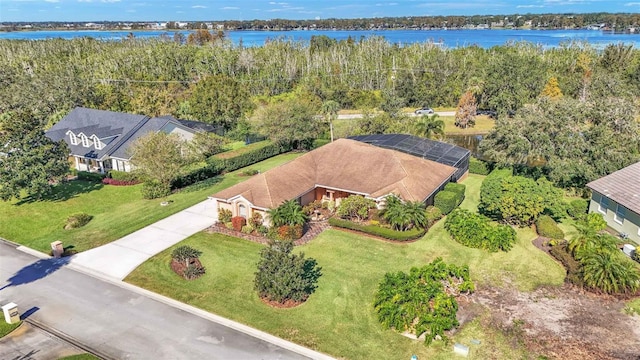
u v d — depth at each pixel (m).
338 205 37.41
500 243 30.05
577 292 25.55
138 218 36.81
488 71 78.69
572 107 39.84
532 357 20.62
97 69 98.44
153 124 50.94
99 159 46.88
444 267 25.67
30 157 38.75
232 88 64.88
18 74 85.88
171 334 22.70
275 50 111.81
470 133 71.75
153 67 99.81
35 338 22.62
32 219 37.50
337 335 22.34
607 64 85.38
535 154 40.41
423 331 21.95
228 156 49.91
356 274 27.73
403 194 34.31
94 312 24.64
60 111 63.84
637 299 24.67
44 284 27.56
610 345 21.28
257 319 23.72
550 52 104.50
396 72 96.12
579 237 28.42
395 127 55.50
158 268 28.92
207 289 26.52
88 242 32.88
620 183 33.62
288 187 35.78
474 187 43.56
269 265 24.72
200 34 163.62
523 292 25.67
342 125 60.97
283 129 54.78
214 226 34.91
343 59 106.25
